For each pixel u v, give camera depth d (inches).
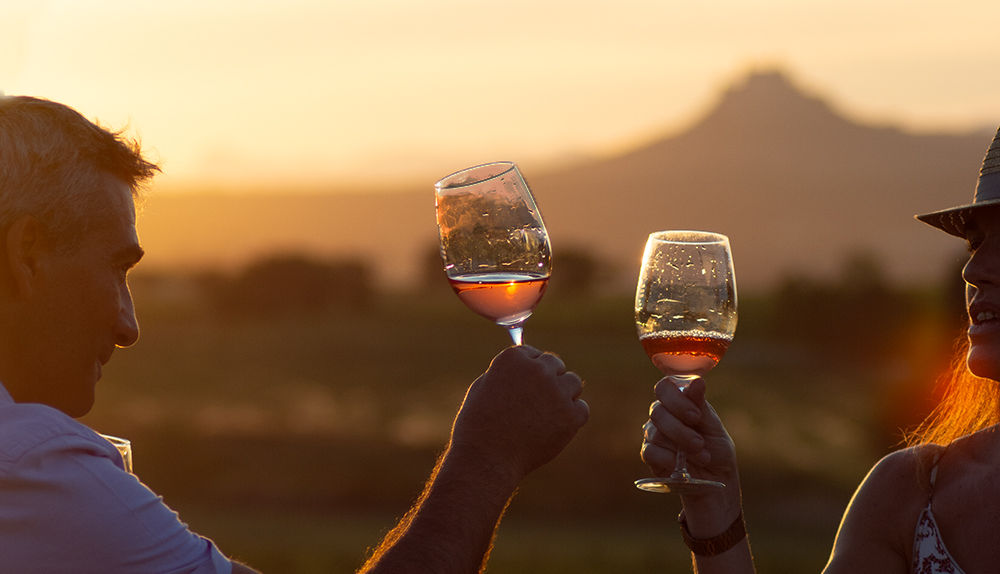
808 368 2952.8
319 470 1659.7
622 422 1713.8
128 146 63.8
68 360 59.6
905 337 2994.6
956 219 74.5
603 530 1302.9
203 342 3198.8
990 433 76.6
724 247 80.8
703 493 81.0
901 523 76.5
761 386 2637.8
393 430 1977.1
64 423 57.1
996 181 71.5
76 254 58.7
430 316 3902.6
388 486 1576.0
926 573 74.2
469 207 75.9
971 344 73.1
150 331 3398.1
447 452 70.9
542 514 1438.2
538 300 78.2
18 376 58.7
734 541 82.6
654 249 80.7
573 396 73.7
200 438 1782.7
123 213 61.5
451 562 62.6
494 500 67.1
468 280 75.8
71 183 58.2
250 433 1886.1
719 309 78.2
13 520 53.6
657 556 1011.3
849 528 79.0
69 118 59.9
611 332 3376.0
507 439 70.1
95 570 54.8
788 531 1357.0
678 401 79.2
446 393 2425.0
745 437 1958.7
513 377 72.7
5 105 58.5
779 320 3253.0
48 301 58.0
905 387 1748.3
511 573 893.8
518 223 76.0
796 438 1957.4
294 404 2241.6
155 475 1636.3
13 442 54.7
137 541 56.1
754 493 1581.0
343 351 3093.0
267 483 1601.9
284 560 991.0
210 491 1583.4
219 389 2445.9
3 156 56.8
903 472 78.1
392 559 61.8
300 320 3821.4
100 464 56.9
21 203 56.7
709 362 79.3
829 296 3198.8
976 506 73.5
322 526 1342.3
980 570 72.3
